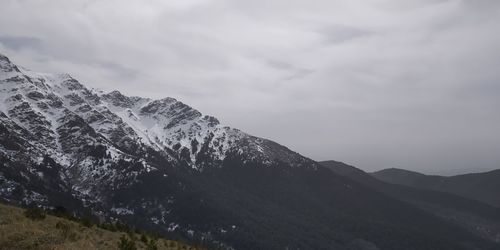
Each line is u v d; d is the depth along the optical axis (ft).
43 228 141.08
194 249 191.11
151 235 199.72
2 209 152.76
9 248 116.67
